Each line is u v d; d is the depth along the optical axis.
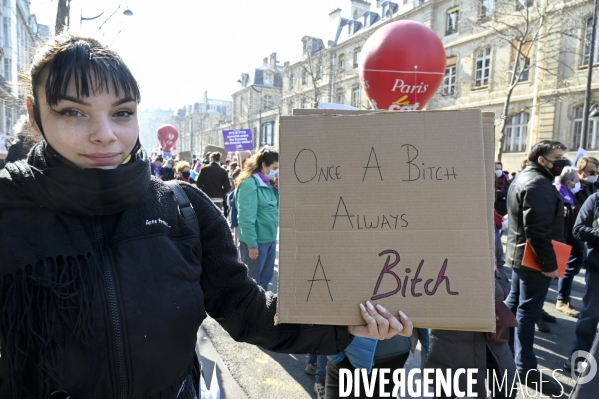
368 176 1.06
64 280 0.81
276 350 1.15
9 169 0.85
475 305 1.02
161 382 0.90
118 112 0.90
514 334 3.12
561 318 4.17
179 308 0.92
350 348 1.77
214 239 1.10
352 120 1.08
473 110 1.05
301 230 1.06
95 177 0.83
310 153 1.08
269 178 3.99
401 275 1.04
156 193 1.00
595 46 16.16
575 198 4.54
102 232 0.90
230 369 3.12
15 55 15.00
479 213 1.03
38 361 0.79
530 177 2.96
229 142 11.33
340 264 1.05
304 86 34.75
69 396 0.81
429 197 1.04
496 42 19.52
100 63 0.85
